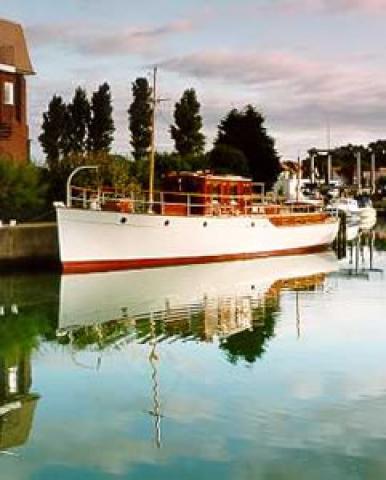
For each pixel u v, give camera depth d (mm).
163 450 13852
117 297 32531
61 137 104500
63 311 29125
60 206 39188
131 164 62281
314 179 128500
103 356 21500
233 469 13000
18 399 17047
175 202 45156
